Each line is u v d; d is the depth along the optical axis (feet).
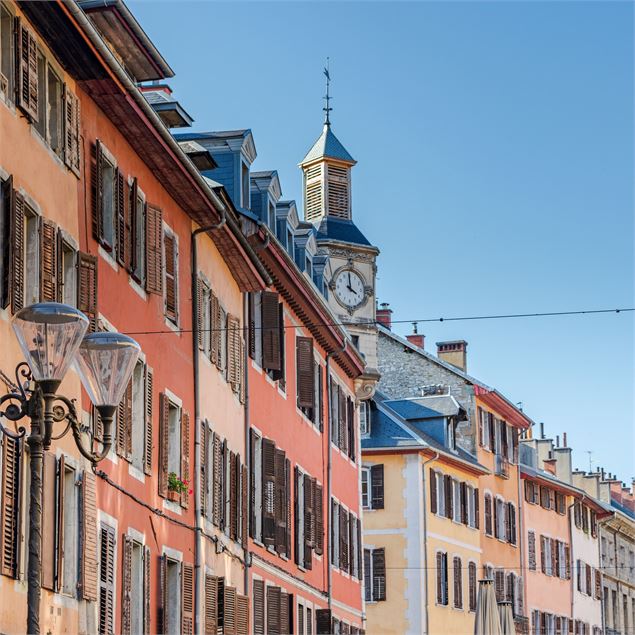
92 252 98.94
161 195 118.52
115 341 58.95
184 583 120.47
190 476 123.54
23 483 81.71
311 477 178.50
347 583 200.13
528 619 297.53
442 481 260.21
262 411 157.58
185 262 125.29
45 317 56.18
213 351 134.10
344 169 249.75
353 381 211.61
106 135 103.81
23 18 86.79
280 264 161.89
